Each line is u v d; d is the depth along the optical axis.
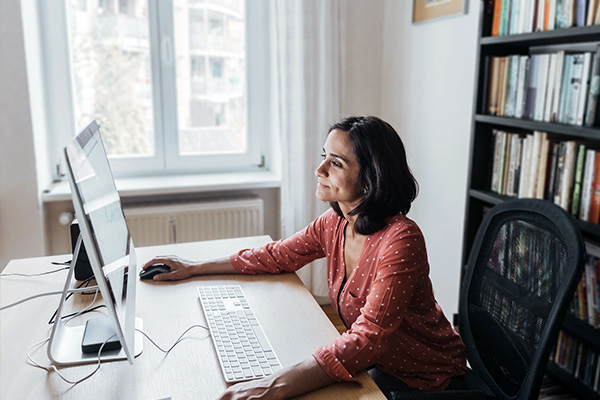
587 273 1.71
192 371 1.09
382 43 2.96
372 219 1.27
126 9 2.75
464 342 1.45
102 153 1.28
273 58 2.89
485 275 1.42
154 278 1.53
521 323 1.24
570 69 1.66
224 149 3.07
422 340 1.33
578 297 1.75
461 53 2.31
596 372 1.73
